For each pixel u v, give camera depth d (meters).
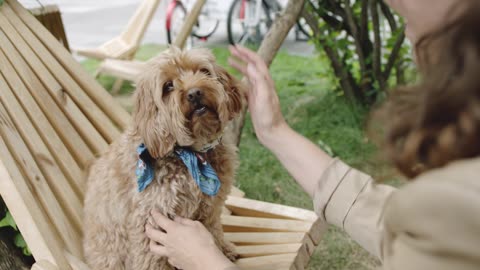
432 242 0.56
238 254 1.83
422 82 0.61
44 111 2.03
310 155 1.33
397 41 3.82
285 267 1.71
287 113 4.34
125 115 2.23
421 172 0.64
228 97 1.76
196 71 1.72
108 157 1.83
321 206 1.27
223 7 7.50
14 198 1.62
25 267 2.37
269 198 3.22
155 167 1.65
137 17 4.70
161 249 1.47
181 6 5.82
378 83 4.09
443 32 0.59
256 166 3.57
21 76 2.04
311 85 4.93
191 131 1.67
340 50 4.22
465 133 0.55
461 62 0.55
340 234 2.91
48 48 2.21
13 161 1.70
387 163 0.68
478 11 0.54
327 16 4.06
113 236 1.76
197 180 1.59
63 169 1.96
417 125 0.59
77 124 2.09
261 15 6.51
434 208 0.56
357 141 3.75
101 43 6.58
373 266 2.65
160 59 1.72
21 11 2.25
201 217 1.76
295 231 1.93
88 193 1.84
